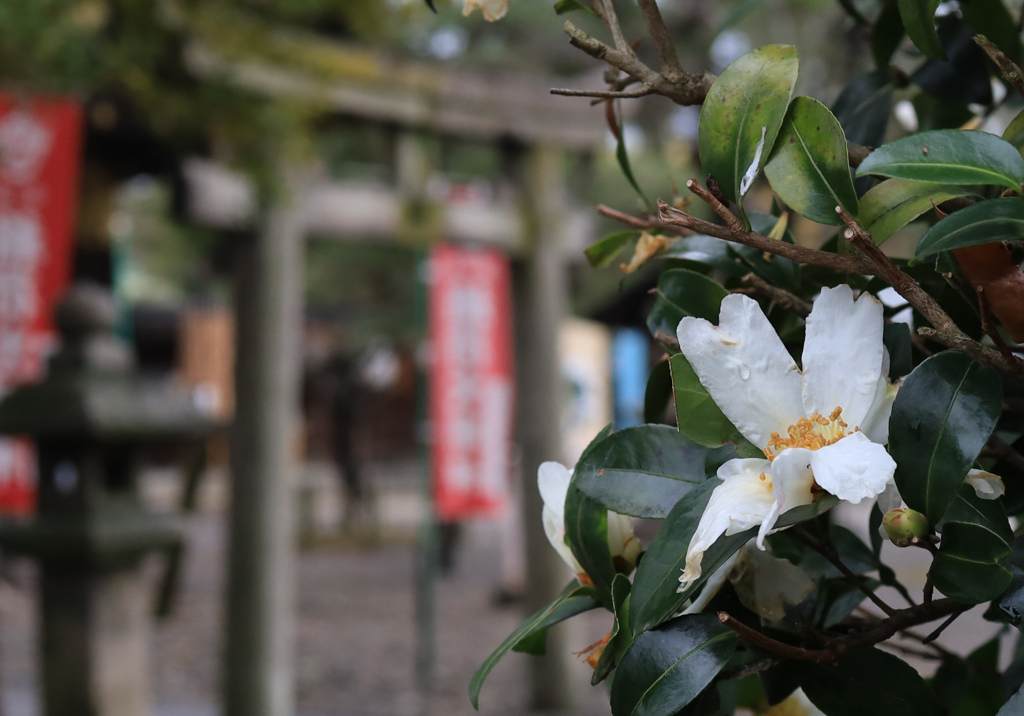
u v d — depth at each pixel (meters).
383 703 4.35
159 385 2.66
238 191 3.63
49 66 2.82
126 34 2.92
